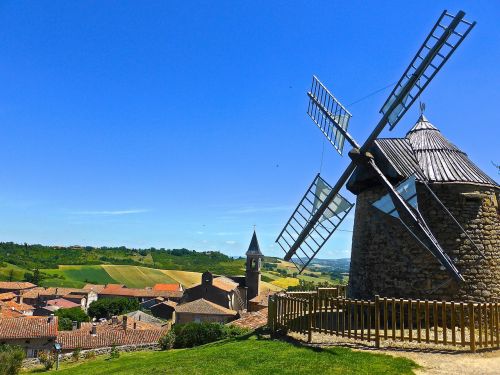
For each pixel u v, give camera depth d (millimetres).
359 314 17844
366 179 18547
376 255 18359
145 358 20406
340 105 19562
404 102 16203
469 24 14578
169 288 135750
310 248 19844
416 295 16797
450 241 17000
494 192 17953
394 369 11078
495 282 16969
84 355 39281
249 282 111125
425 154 18312
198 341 35719
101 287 135125
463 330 12547
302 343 14398
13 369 35625
